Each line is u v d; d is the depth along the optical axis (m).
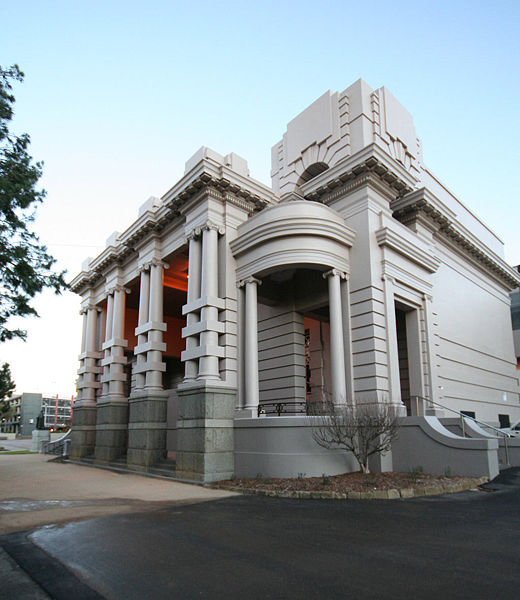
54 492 13.77
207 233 18.02
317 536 7.60
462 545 6.93
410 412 19.92
